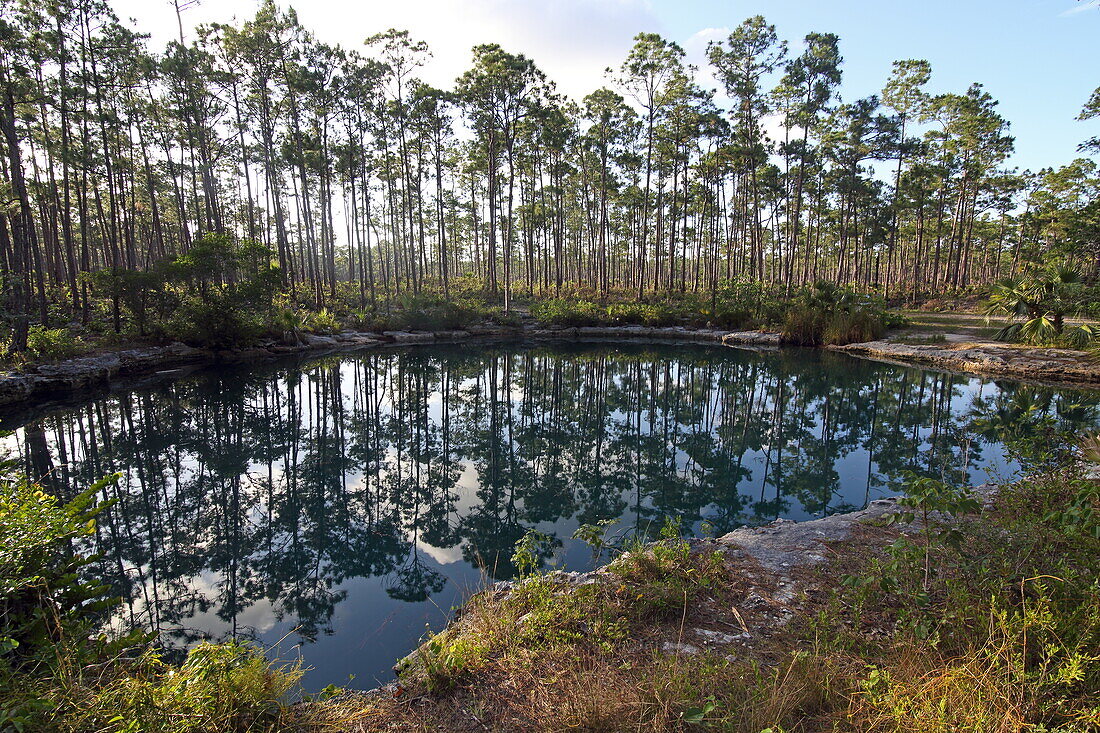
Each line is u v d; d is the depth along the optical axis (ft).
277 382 51.85
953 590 9.57
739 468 27.84
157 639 13.88
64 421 36.27
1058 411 33.14
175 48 76.02
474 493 25.49
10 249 58.65
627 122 108.88
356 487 26.53
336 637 13.87
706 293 115.96
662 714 7.52
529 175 130.21
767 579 12.11
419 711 8.51
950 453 27.58
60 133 72.95
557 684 8.75
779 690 7.59
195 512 23.35
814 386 48.44
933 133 107.55
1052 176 108.58
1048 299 52.80
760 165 111.55
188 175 102.68
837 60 88.48
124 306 59.36
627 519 21.35
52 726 6.72
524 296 122.93
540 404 45.55
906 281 145.69
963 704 6.79
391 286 128.16
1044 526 11.68
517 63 91.45
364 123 101.04
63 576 10.00
